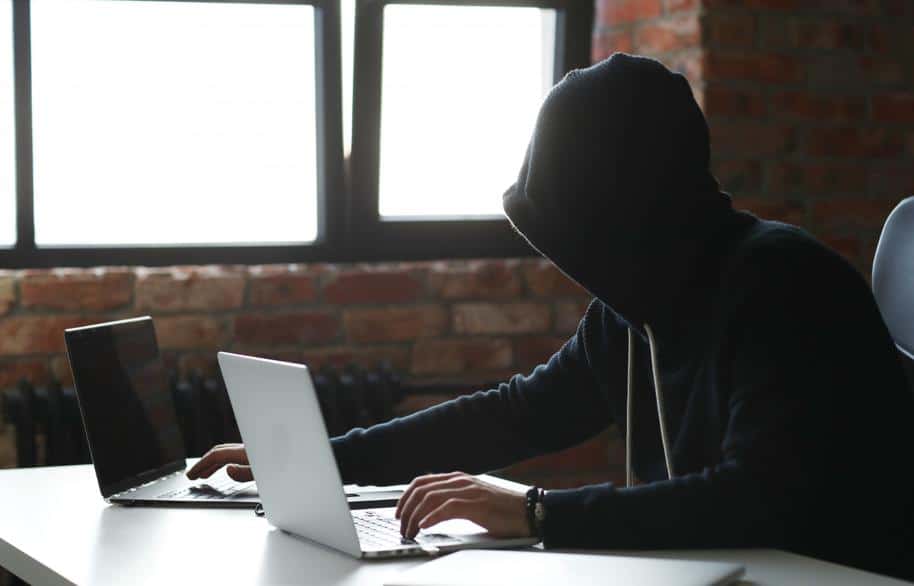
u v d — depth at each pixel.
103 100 3.64
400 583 1.39
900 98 4.05
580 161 1.76
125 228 3.71
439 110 3.96
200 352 3.57
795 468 1.58
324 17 3.75
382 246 3.95
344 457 2.07
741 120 3.82
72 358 2.05
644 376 1.96
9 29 3.51
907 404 1.70
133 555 1.68
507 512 1.64
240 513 1.95
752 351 1.68
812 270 1.70
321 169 3.86
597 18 4.07
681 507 1.59
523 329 3.84
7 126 3.56
